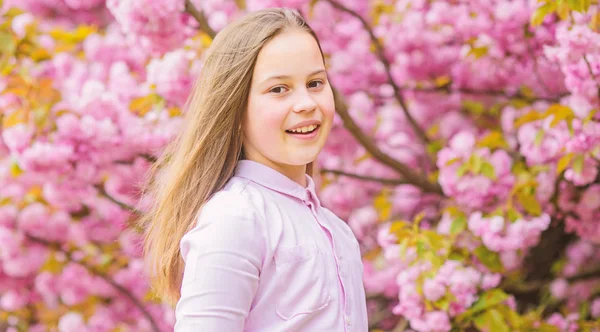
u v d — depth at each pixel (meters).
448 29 4.49
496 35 4.09
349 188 4.98
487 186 3.77
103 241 4.93
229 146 1.88
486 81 4.51
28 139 4.01
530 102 4.44
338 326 1.80
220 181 1.88
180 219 1.88
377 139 4.92
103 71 4.38
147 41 3.79
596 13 3.21
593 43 3.05
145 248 2.03
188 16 3.85
